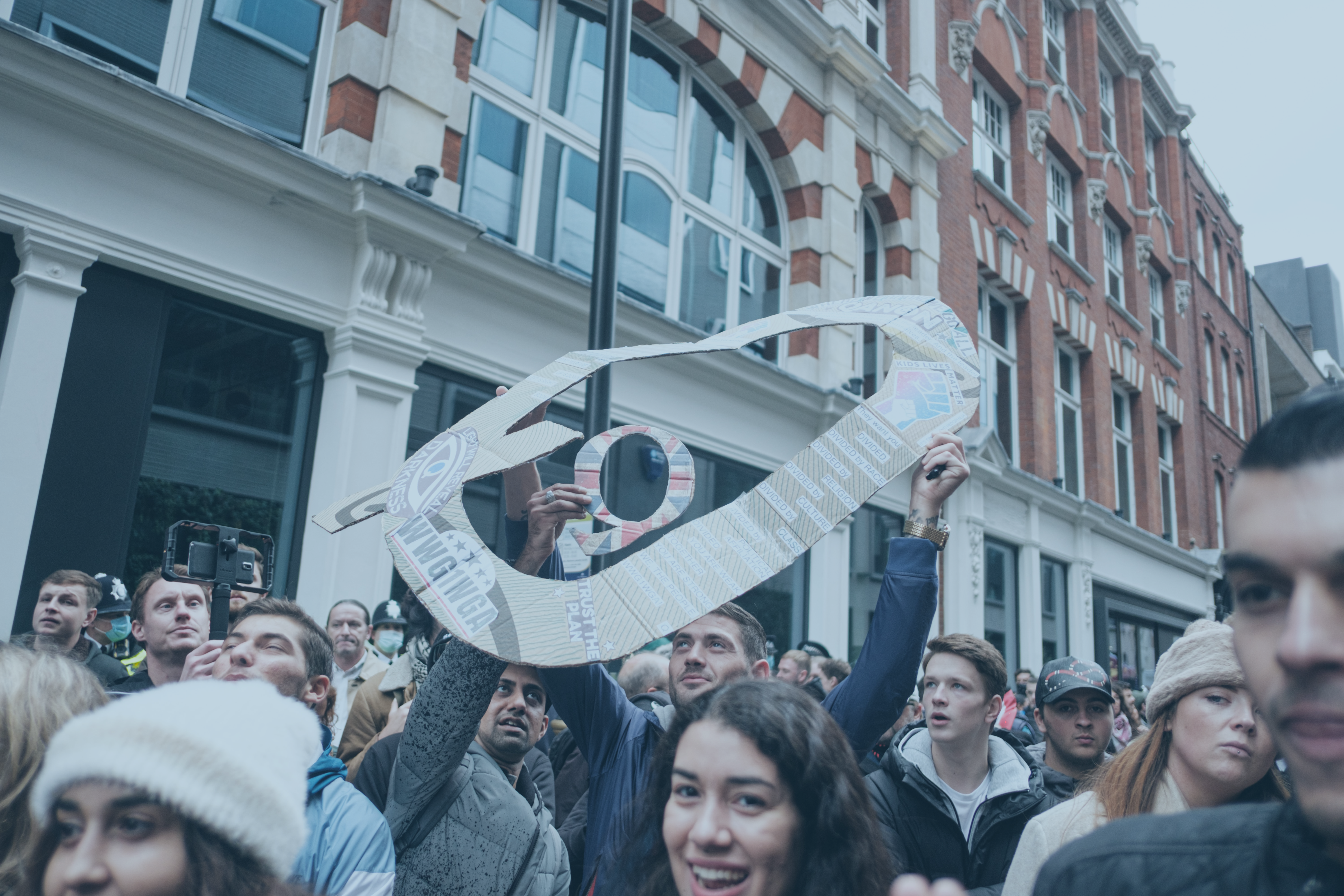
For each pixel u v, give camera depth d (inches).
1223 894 31.6
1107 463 570.3
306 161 199.6
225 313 202.2
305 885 46.1
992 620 445.1
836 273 359.3
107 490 177.9
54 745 41.5
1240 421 847.1
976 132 502.9
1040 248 527.5
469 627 55.7
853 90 383.2
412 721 73.0
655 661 158.6
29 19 182.9
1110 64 681.0
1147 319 670.5
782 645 326.6
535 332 251.1
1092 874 34.8
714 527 60.4
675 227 320.5
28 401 166.6
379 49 230.4
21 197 168.1
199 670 80.7
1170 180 753.0
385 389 213.9
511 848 79.5
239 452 202.5
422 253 221.0
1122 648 590.9
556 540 74.4
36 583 166.9
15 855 53.6
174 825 40.3
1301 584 27.3
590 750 80.0
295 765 45.0
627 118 309.7
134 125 179.0
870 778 103.0
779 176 361.4
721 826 49.9
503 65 272.4
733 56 331.9
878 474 64.2
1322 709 26.6
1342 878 29.3
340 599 199.8
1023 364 503.5
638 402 277.0
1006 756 103.4
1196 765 71.8
